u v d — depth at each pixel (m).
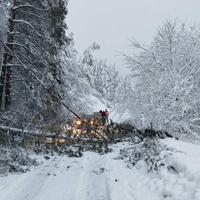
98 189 12.04
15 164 15.56
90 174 14.56
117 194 11.11
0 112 19.53
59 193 11.69
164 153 13.06
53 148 20.72
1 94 21.72
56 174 14.65
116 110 25.16
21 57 22.42
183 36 24.80
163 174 11.40
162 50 24.50
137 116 24.06
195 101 21.84
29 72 21.91
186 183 9.68
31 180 13.46
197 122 22.03
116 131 26.11
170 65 24.16
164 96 22.48
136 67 24.73
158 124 22.30
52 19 23.92
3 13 23.78
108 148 20.97
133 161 15.09
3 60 21.67
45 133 21.14
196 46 24.22
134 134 23.72
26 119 21.03
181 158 11.55
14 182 13.01
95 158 18.50
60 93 25.56
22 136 18.84
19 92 23.64
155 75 24.11
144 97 23.72
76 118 27.12
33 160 16.56
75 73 31.73
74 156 19.11
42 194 11.56
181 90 21.78
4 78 21.69
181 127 21.67
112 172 14.45
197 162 11.00
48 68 22.67
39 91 22.55
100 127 27.06
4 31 23.69
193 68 23.27
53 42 23.16
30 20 22.48
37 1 22.72
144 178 12.28
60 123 23.72
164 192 10.08
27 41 22.14
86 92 34.41
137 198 10.48
